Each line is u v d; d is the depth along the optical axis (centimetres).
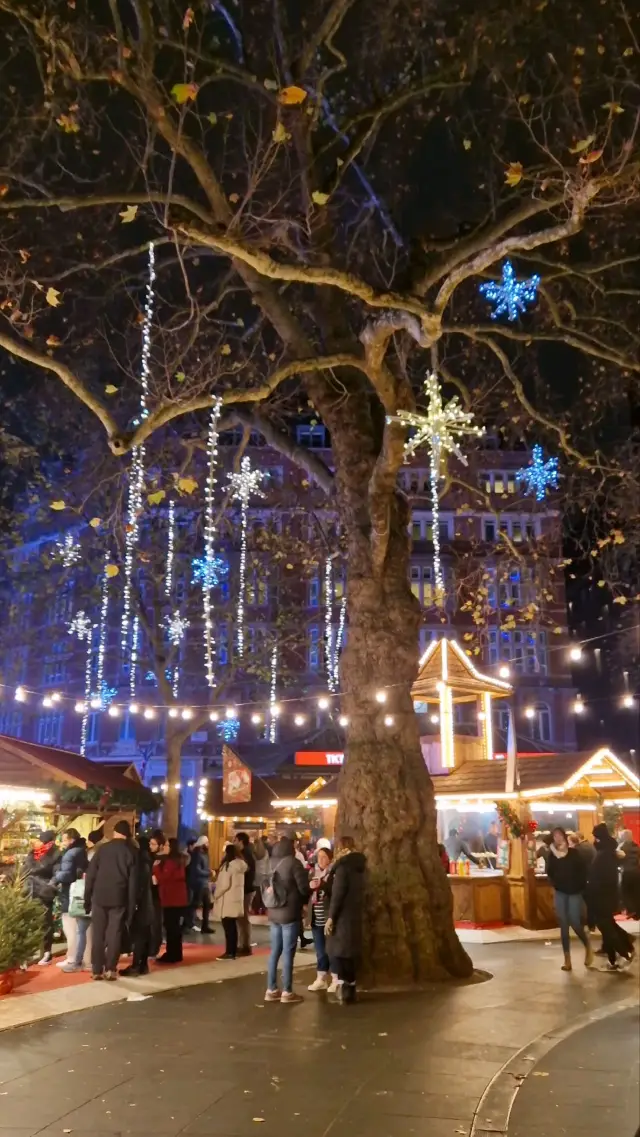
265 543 2939
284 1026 868
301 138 1207
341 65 1113
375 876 1173
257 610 3572
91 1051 762
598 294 1427
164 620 2784
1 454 2280
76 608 3500
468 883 1823
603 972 1230
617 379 1988
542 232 666
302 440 4388
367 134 1173
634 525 2198
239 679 4103
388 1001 1005
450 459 2456
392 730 1245
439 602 1989
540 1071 698
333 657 2858
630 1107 604
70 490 2581
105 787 1639
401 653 1270
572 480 2311
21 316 1105
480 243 1002
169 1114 595
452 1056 748
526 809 1912
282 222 1178
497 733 4128
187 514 2831
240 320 1562
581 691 4681
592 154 681
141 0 821
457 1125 571
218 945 1545
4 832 1498
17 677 4409
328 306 1387
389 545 1313
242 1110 603
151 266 1231
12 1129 564
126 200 976
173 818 2545
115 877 1117
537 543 3095
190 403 813
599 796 2152
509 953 1455
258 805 2472
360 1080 675
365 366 966
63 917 1211
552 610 4325
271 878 1027
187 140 916
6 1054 750
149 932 1177
